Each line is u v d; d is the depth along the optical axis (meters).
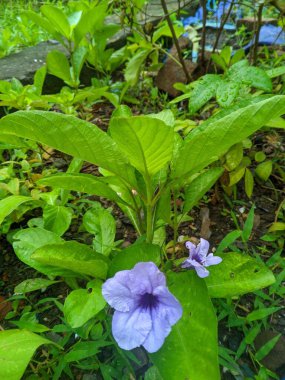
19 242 0.22
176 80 0.46
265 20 0.58
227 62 0.39
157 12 0.68
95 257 0.20
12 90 0.35
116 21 0.66
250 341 0.20
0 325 0.23
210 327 0.17
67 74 0.41
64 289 0.25
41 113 0.15
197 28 0.62
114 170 0.18
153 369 0.19
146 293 0.17
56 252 0.19
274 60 0.44
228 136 0.16
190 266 0.19
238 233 0.24
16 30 0.66
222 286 0.19
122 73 0.54
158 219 0.23
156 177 0.20
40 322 0.23
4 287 0.25
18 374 0.15
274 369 0.20
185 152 0.17
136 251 0.20
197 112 0.41
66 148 0.17
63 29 0.40
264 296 0.23
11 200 0.22
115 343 0.20
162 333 0.16
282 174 0.32
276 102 0.15
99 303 0.18
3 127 0.16
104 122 0.42
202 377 0.16
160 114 0.21
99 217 0.24
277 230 0.28
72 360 0.19
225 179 0.30
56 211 0.25
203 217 0.29
